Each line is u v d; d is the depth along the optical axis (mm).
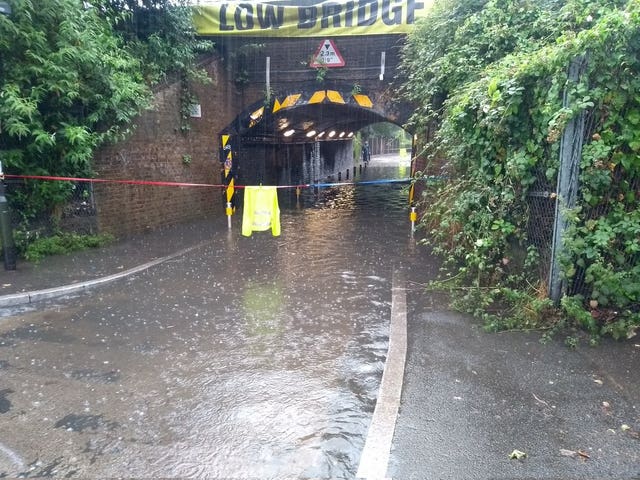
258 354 4754
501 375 4043
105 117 9133
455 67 8273
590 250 4609
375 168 43750
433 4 10688
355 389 4070
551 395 3727
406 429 3342
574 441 3184
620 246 4699
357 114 17984
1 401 3906
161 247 9609
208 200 13578
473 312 5484
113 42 8859
